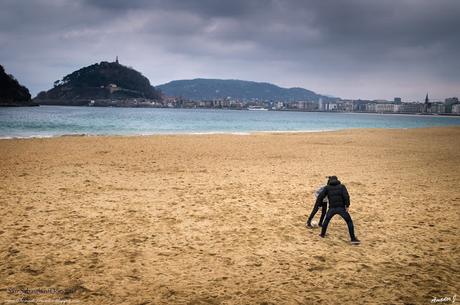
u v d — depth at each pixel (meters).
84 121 67.94
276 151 24.11
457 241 7.29
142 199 10.30
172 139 31.30
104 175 14.11
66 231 7.37
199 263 5.93
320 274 5.58
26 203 9.51
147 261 5.96
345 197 7.21
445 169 17.48
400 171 16.64
